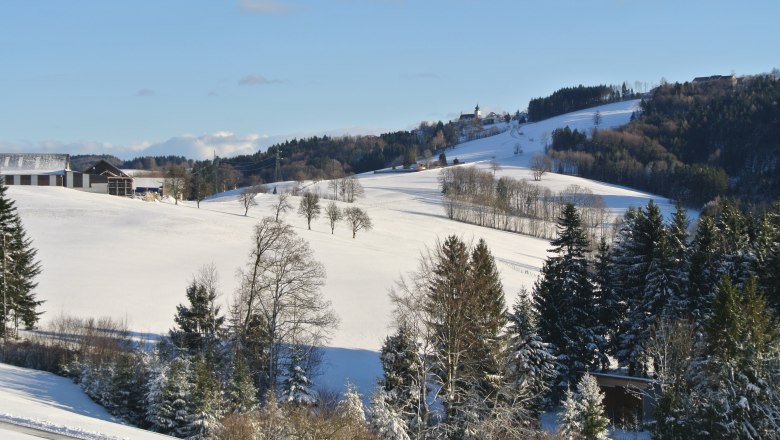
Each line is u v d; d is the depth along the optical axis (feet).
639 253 225.76
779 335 161.17
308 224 495.00
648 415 190.19
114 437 113.09
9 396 142.31
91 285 293.23
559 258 228.63
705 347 167.02
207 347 190.08
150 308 268.41
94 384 168.14
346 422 122.62
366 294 304.91
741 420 151.12
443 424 128.47
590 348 217.97
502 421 128.16
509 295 322.55
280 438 120.26
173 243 379.14
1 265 229.04
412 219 604.49
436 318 138.62
